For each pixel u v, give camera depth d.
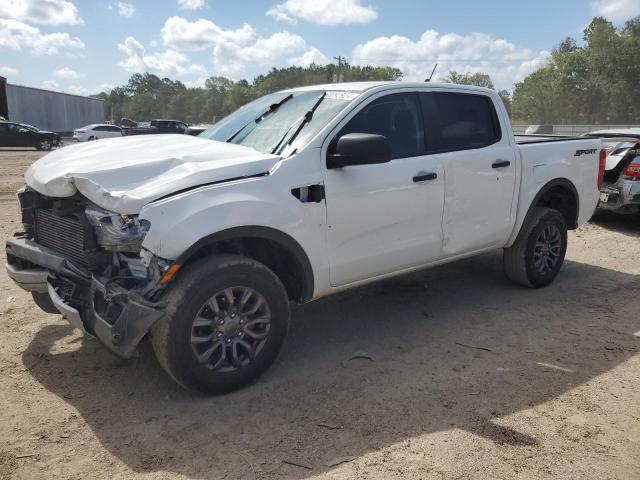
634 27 66.00
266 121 4.32
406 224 4.26
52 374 3.75
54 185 3.34
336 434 3.08
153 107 142.62
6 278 5.67
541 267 5.52
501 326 4.66
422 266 4.53
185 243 3.14
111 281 3.24
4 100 41.56
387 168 4.09
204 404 3.39
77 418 3.23
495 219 4.96
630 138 8.60
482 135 4.89
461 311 5.00
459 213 4.63
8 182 13.60
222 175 3.39
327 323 4.73
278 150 3.84
